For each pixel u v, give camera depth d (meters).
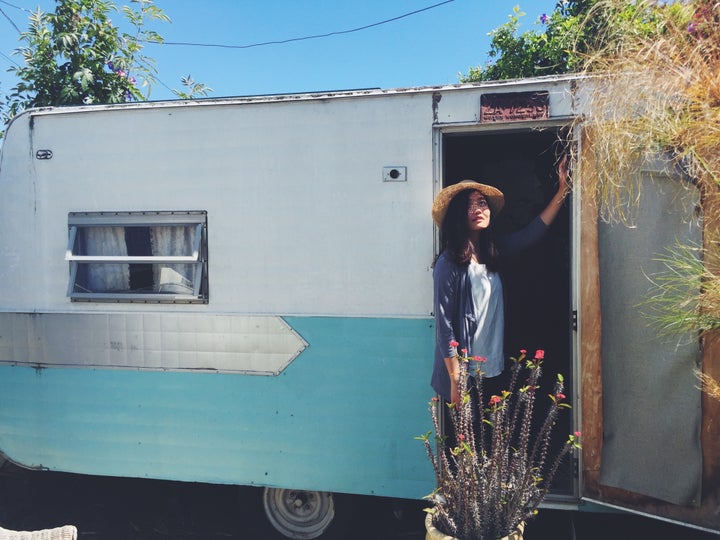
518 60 6.04
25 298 3.43
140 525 3.60
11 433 3.49
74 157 3.34
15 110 5.50
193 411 3.22
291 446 3.11
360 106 2.98
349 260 3.01
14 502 3.90
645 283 2.57
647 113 1.97
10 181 3.43
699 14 1.94
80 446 3.39
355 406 3.02
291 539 3.27
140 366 3.28
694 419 2.48
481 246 2.85
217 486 4.09
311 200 3.05
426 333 2.93
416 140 2.92
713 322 2.02
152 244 3.29
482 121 2.84
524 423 2.31
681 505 2.53
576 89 2.73
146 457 3.30
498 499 2.22
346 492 3.04
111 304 3.30
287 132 3.07
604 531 3.20
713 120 1.85
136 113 3.25
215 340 3.17
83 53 5.45
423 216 2.93
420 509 3.52
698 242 2.41
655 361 2.55
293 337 3.07
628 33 2.06
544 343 4.30
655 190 2.52
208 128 3.17
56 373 3.40
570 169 2.73
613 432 2.66
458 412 2.49
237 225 3.14
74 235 3.33
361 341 3.00
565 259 4.26
